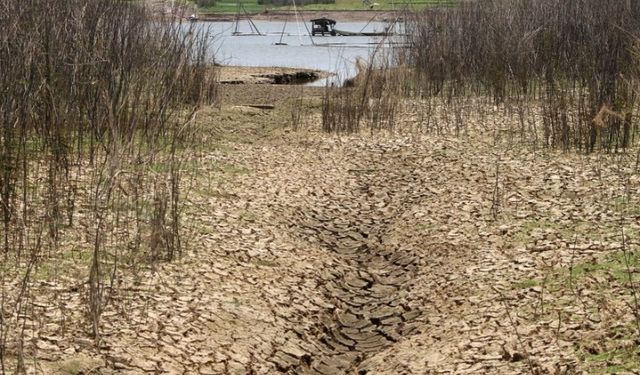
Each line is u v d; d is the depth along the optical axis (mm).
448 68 26500
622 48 19656
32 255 10789
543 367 8758
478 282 11656
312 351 10461
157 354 9211
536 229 13484
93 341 9188
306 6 79500
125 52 17891
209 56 32188
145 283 11023
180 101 20328
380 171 19031
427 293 11922
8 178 12492
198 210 14492
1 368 8141
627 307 9891
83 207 13547
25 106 14133
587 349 9008
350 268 13367
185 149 18109
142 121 16609
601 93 18031
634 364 8492
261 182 17250
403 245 14195
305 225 15125
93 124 16375
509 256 12500
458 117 22375
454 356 9500
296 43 58000
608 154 17734
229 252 12703
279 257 12992
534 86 24156
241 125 23234
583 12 24000
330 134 22781
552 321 9906
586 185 15648
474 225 14250
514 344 9492
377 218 15922
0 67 14055
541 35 24547
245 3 81625
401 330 10992
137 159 14102
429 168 18703
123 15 19766
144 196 14328
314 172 18766
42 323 9414
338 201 16828
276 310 11094
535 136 19781
